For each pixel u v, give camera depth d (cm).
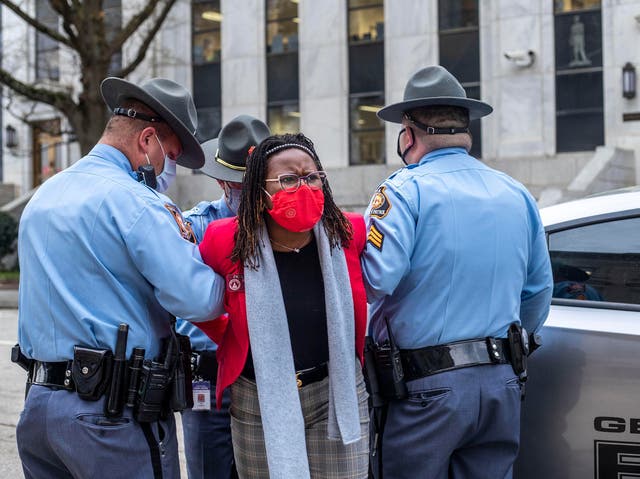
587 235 326
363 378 265
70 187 238
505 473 272
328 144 1947
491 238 268
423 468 264
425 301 266
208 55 2102
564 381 304
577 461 300
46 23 2278
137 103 249
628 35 1639
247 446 248
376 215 266
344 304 238
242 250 233
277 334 232
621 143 1636
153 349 237
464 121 286
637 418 292
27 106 2345
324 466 242
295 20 2005
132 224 229
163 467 237
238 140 311
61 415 225
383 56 1905
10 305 1345
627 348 297
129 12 2070
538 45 1705
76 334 227
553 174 1666
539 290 290
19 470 466
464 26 1811
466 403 259
